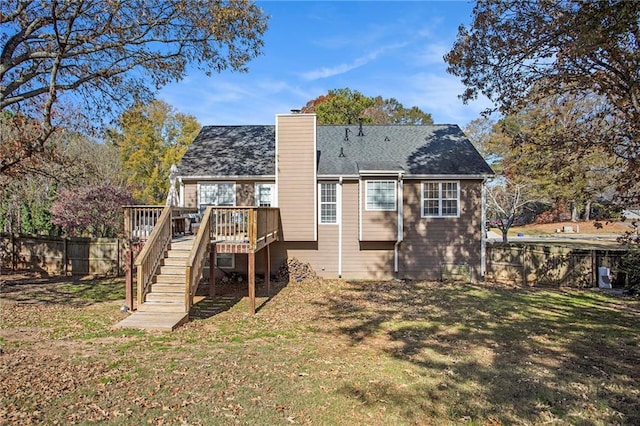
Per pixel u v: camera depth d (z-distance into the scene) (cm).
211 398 525
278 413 489
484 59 1104
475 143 3244
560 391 577
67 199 2002
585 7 809
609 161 1423
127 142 3609
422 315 1055
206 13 1183
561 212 3703
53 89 998
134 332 848
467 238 1614
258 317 1023
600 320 1013
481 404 530
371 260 1619
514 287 1497
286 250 1620
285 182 1549
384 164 1609
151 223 1196
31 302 1162
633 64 870
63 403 500
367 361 694
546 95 1132
